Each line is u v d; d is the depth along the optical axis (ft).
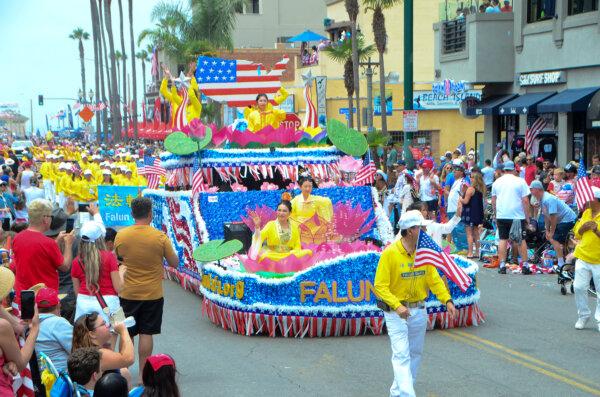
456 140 134.31
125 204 65.87
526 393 27.76
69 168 76.84
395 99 139.74
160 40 177.17
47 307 23.34
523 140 88.84
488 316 39.75
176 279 51.44
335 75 148.87
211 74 57.36
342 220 41.45
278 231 39.14
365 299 35.83
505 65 89.15
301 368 31.14
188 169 49.39
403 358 25.41
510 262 55.16
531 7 86.12
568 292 45.83
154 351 34.09
